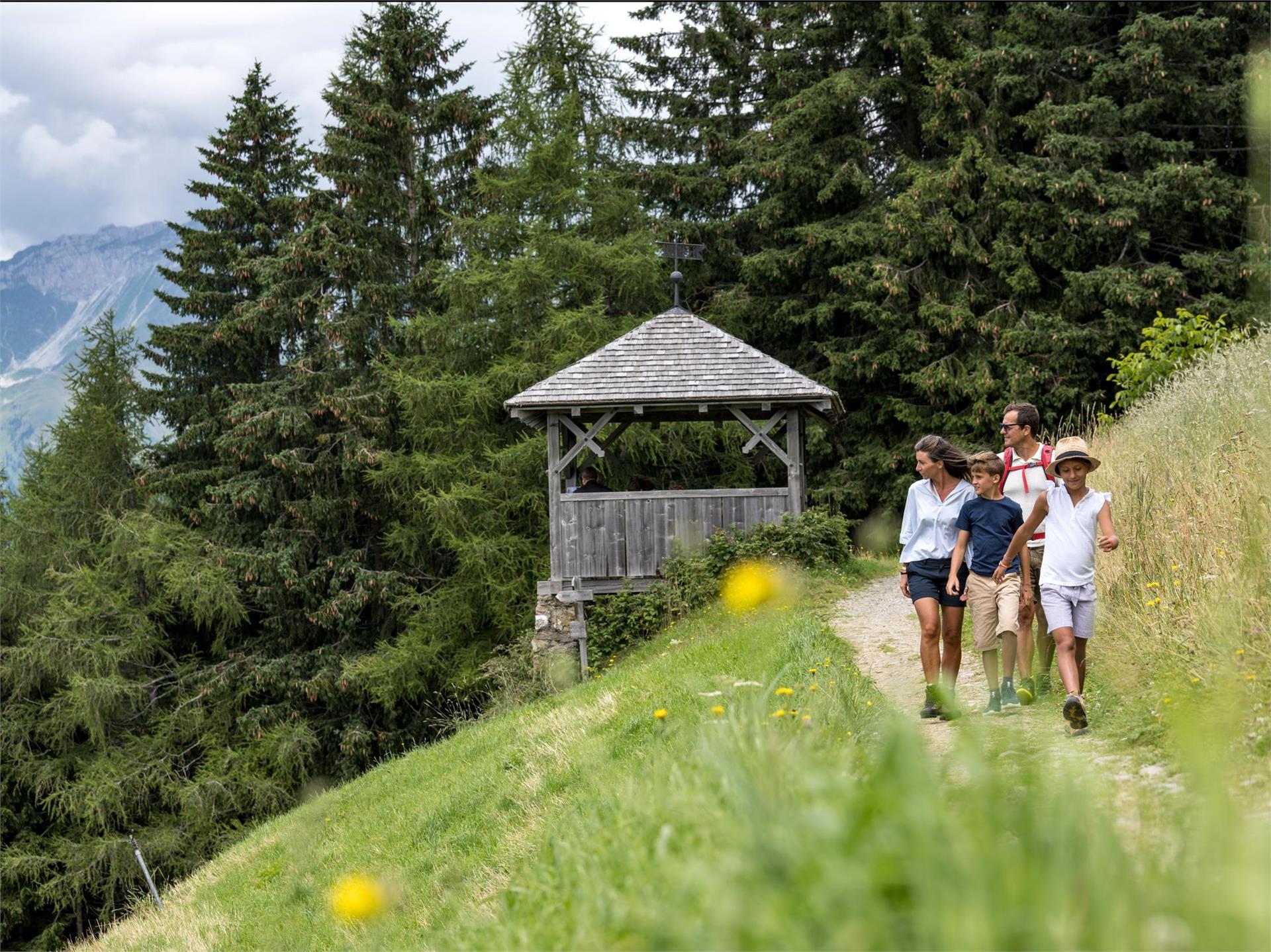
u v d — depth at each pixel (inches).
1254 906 51.4
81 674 890.7
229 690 941.2
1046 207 895.7
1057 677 287.4
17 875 861.8
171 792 879.7
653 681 379.9
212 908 381.7
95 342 1086.4
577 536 638.5
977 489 271.6
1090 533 240.8
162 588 967.0
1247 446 298.4
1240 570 230.1
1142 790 94.7
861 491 948.0
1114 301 849.5
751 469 994.7
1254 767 145.3
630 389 630.5
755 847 74.9
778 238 1055.6
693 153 1160.2
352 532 1005.8
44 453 1068.5
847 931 57.9
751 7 1190.9
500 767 356.8
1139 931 54.7
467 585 866.1
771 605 517.3
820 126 1006.4
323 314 1000.9
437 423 924.6
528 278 926.4
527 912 135.5
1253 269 757.9
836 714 204.4
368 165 1046.4
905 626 442.9
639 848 114.1
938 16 967.0
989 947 53.0
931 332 948.6
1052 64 929.5
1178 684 201.6
